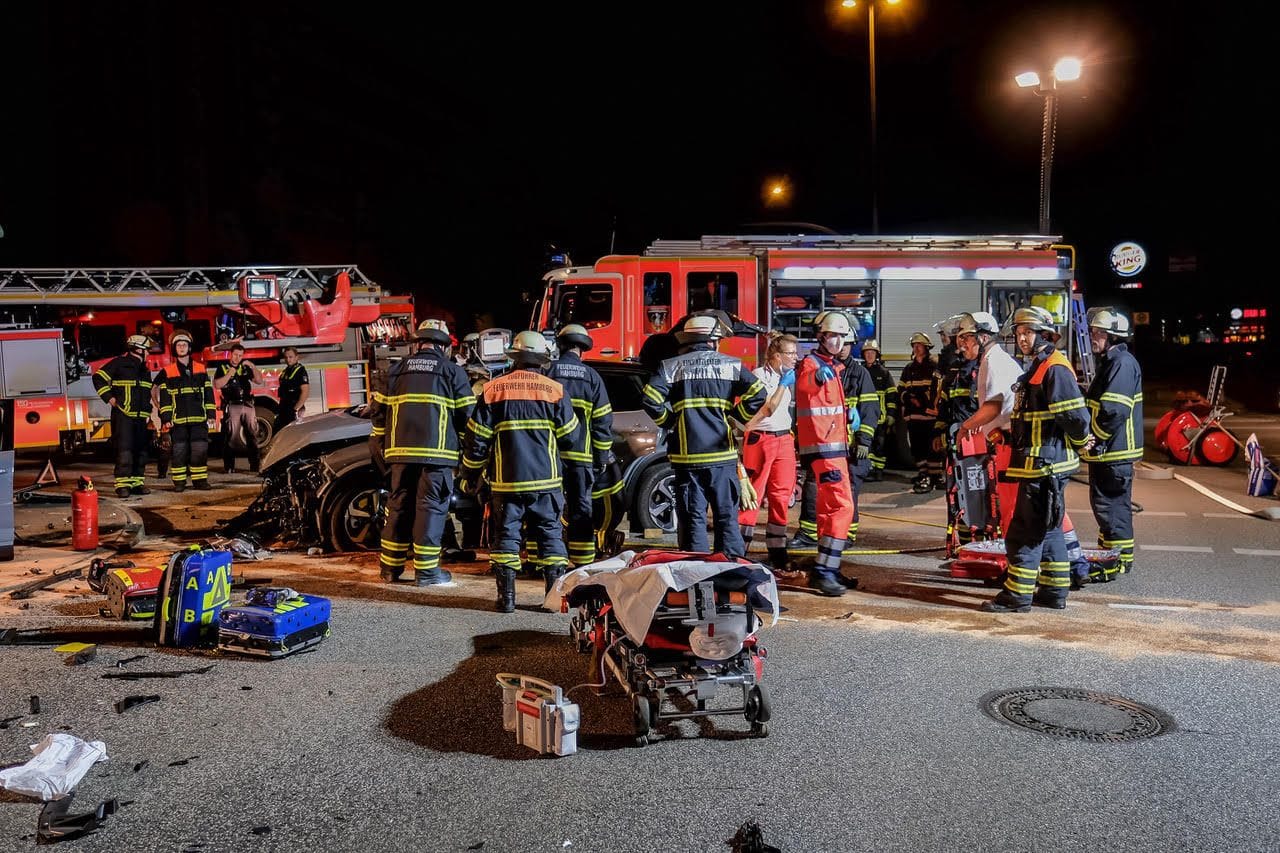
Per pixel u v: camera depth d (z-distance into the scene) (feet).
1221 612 20.53
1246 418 69.15
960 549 23.82
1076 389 19.53
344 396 53.47
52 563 24.84
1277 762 13.05
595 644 15.61
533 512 20.88
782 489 23.94
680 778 12.61
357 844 10.95
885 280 45.24
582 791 12.25
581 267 46.70
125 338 54.95
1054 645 18.21
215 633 18.47
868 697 15.49
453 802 11.95
